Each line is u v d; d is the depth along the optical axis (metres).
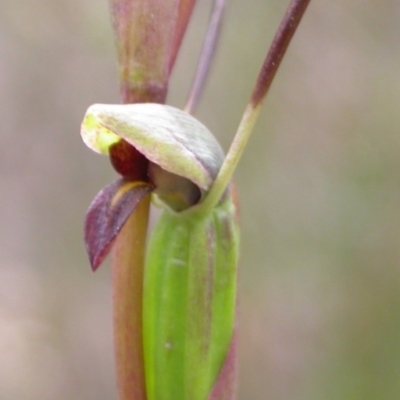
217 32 0.12
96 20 0.34
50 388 0.31
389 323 0.28
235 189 0.12
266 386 0.29
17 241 0.35
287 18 0.12
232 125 0.31
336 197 0.29
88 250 0.11
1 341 0.31
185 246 0.12
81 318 0.33
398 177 0.29
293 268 0.30
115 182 0.12
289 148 0.31
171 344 0.12
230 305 0.12
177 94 0.32
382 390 0.27
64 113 0.35
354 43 0.31
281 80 0.31
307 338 0.29
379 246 0.28
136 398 0.12
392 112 0.30
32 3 0.34
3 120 0.35
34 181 0.35
